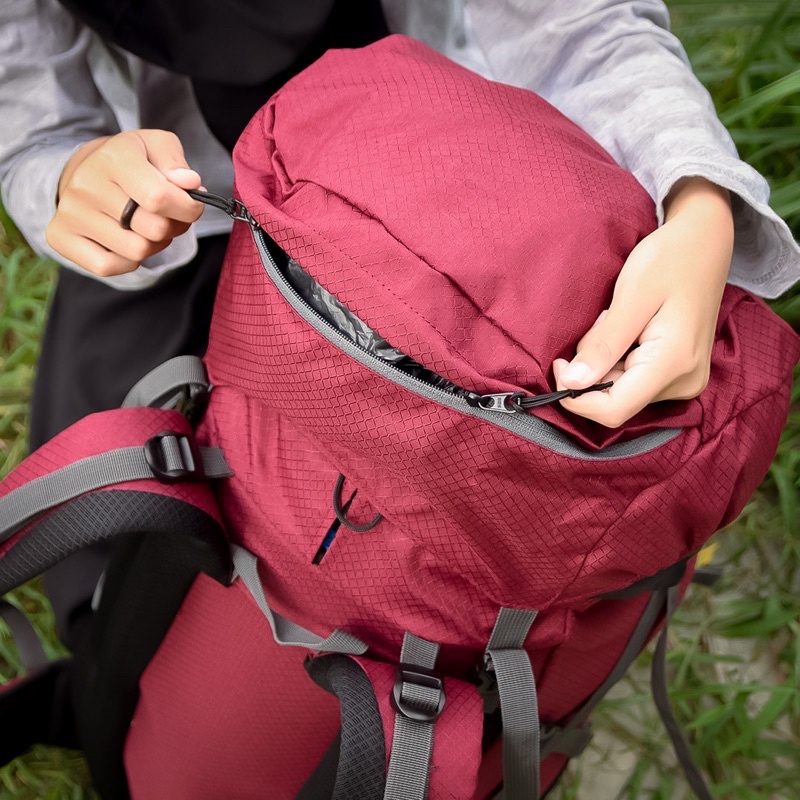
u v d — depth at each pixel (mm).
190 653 759
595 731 1135
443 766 592
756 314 674
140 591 743
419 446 539
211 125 868
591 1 794
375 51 669
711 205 643
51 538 628
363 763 574
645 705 1147
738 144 1340
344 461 597
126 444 650
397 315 535
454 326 544
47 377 1023
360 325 577
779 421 643
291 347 570
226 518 687
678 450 576
